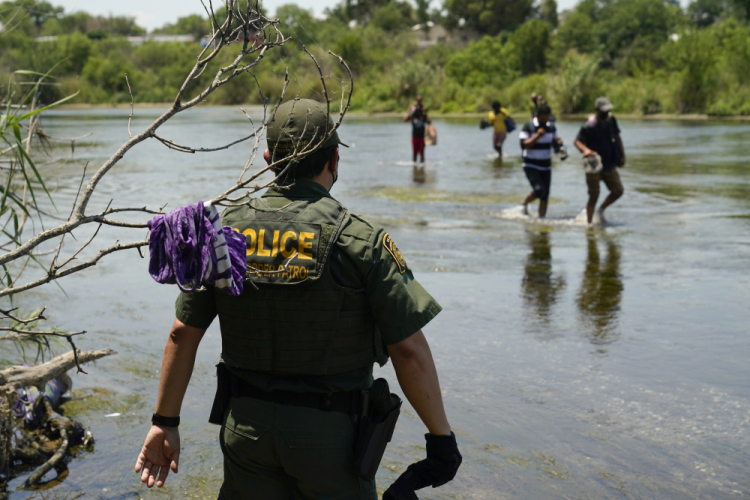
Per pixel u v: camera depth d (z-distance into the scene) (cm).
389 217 959
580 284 601
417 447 321
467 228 877
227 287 173
